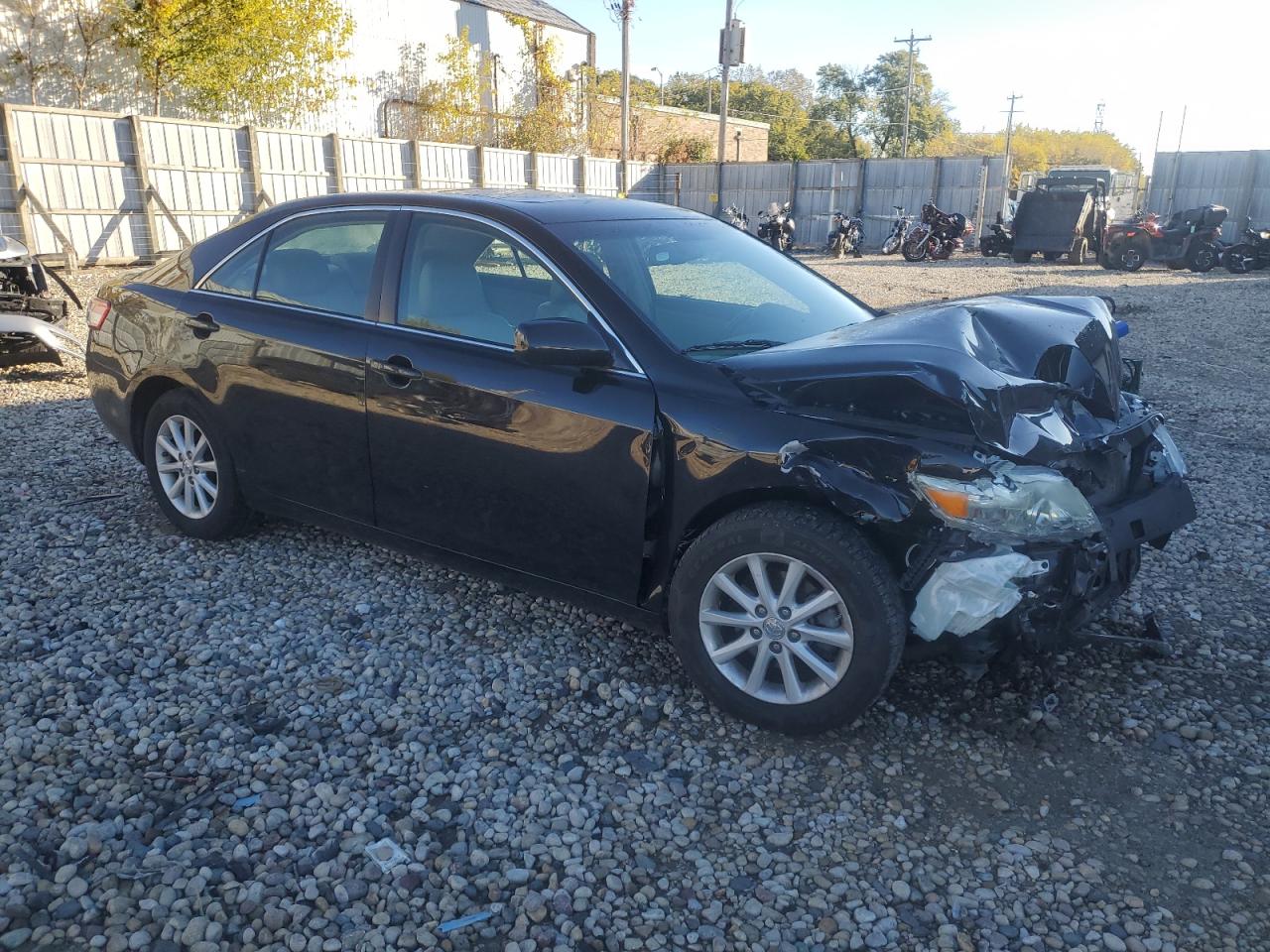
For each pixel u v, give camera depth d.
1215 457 6.20
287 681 3.29
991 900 2.38
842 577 2.77
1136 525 3.12
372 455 3.68
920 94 78.44
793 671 2.95
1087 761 2.94
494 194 3.81
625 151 31.78
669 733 3.06
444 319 3.54
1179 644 3.64
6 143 15.19
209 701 3.14
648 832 2.62
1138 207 30.38
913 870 2.49
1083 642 3.27
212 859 2.44
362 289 3.76
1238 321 12.58
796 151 68.50
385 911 2.30
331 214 3.94
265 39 22.45
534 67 32.81
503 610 3.86
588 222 3.63
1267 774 2.88
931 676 3.38
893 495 2.72
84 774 2.75
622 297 3.27
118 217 16.98
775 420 2.89
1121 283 18.23
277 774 2.79
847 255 27.44
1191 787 2.82
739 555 2.94
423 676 3.35
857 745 3.01
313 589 4.00
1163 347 10.52
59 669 3.29
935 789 2.81
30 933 2.18
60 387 7.47
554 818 2.65
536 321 3.05
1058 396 3.05
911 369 2.77
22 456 5.66
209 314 4.10
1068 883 2.45
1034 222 23.39
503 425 3.30
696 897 2.39
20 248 7.35
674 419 3.02
